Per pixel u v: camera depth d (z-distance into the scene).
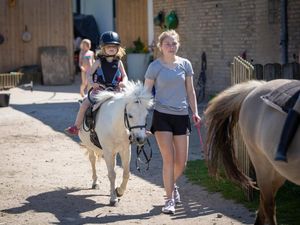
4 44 28.64
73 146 13.54
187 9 20.52
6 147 13.59
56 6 28.97
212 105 7.64
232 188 9.40
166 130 8.31
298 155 6.30
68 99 22.17
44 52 28.42
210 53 19.48
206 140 7.71
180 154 8.45
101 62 9.26
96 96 9.05
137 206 8.84
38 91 25.45
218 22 18.94
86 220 8.26
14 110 19.53
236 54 18.19
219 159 7.63
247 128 7.11
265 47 16.75
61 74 28.39
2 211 8.80
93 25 34.25
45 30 28.97
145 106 8.24
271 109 6.77
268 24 16.53
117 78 9.26
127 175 9.04
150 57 27.48
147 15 29.72
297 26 15.43
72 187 10.09
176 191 8.88
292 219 7.84
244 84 7.57
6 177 10.86
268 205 7.03
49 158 12.38
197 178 10.20
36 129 15.77
